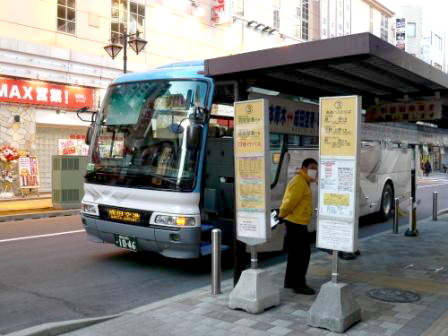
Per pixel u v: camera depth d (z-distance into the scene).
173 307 5.51
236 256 6.09
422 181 35.84
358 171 4.77
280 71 5.68
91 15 19.94
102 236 8.01
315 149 9.41
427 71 6.11
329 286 4.90
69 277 7.23
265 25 28.31
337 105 4.81
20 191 17.91
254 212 5.38
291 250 6.18
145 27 22.02
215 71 5.89
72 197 15.23
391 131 12.70
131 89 8.07
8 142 17.50
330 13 35.66
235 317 5.17
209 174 8.76
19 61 17.48
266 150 5.27
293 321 5.05
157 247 7.26
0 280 7.00
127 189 7.48
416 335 4.66
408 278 6.87
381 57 4.97
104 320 5.12
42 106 18.44
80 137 20.09
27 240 10.15
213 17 25.22
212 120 8.88
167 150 7.30
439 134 12.87
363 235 11.23
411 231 10.42
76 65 19.27
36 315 5.55
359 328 4.85
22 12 17.77
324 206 4.93
